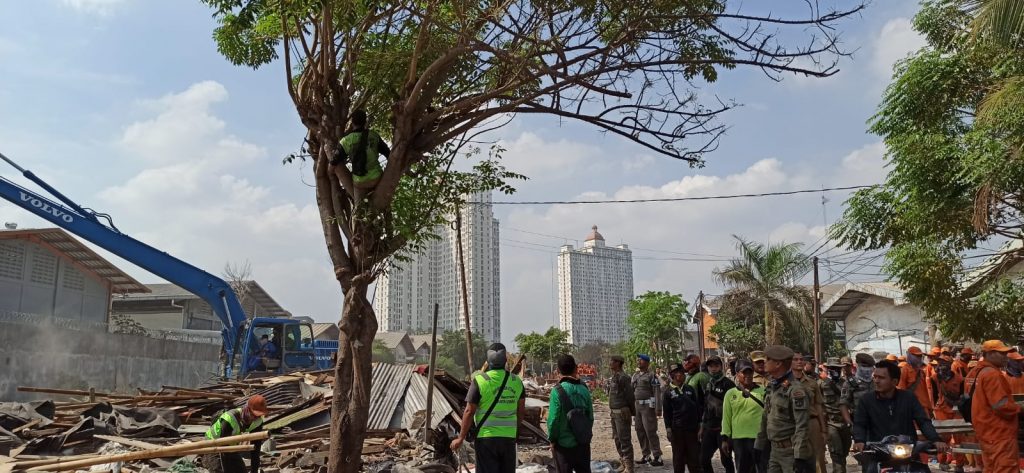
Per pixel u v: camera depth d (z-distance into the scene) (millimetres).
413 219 8211
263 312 56250
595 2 7883
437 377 15328
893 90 13617
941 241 13219
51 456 10578
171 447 7504
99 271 37750
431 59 8258
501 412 6883
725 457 8961
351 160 7746
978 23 9234
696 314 49969
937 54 13109
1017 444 7586
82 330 28406
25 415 12383
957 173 12227
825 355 36375
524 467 10516
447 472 10125
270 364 21047
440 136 8148
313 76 8000
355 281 7660
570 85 8086
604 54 8062
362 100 8477
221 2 7289
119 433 11922
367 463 11672
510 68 8500
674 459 9406
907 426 6375
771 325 33375
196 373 35531
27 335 26156
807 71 7965
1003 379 7566
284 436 13008
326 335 62281
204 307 52562
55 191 20047
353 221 7809
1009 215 12531
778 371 7102
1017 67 11781
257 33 8812
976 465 10492
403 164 7926
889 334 32062
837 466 9406
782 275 34438
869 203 14156
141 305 51062
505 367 7086
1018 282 13969
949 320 13547
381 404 14500
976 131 11531
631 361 39062
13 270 33156
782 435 6977
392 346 86500
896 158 13102
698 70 8320
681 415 9305
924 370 12172
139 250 20594
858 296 33688
